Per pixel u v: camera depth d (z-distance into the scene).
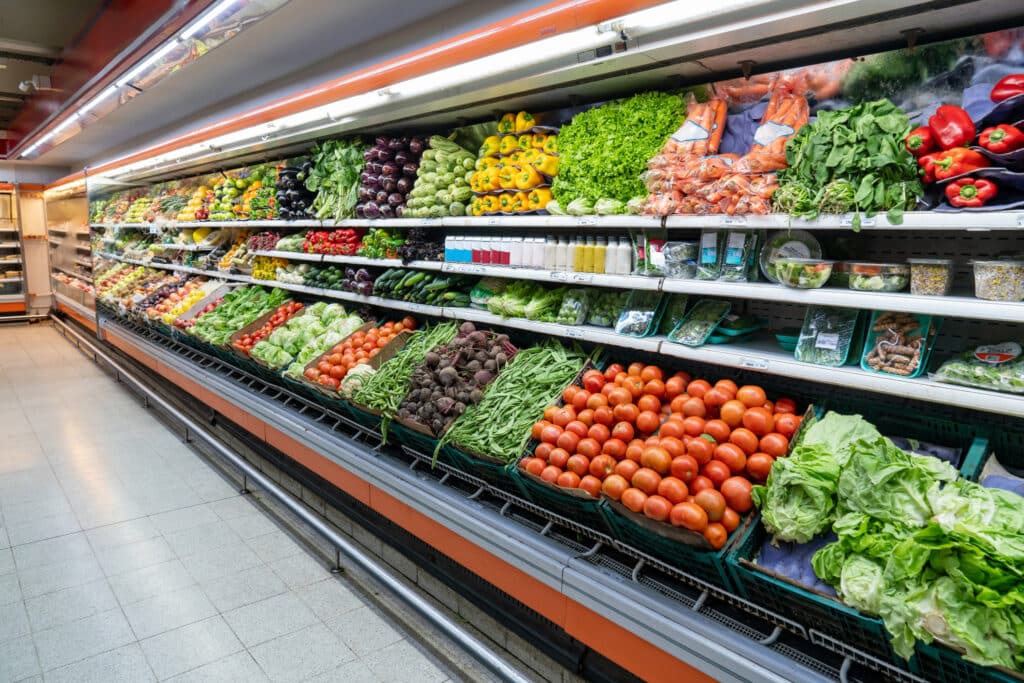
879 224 1.95
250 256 6.28
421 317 4.48
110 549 3.68
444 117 3.86
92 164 11.21
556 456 2.50
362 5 3.44
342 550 3.13
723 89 2.69
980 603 1.51
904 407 2.27
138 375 7.72
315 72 4.63
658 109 2.75
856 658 1.77
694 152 2.56
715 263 2.50
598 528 2.48
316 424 4.15
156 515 4.12
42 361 8.80
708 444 2.14
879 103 2.07
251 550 3.69
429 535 3.06
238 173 6.94
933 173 1.90
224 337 5.35
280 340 4.82
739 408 2.27
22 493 4.44
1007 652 1.47
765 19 2.02
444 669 2.73
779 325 2.89
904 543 1.62
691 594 2.19
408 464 3.40
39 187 12.01
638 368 2.75
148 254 8.61
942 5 1.93
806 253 2.36
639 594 2.19
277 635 2.93
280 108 4.23
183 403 6.42
